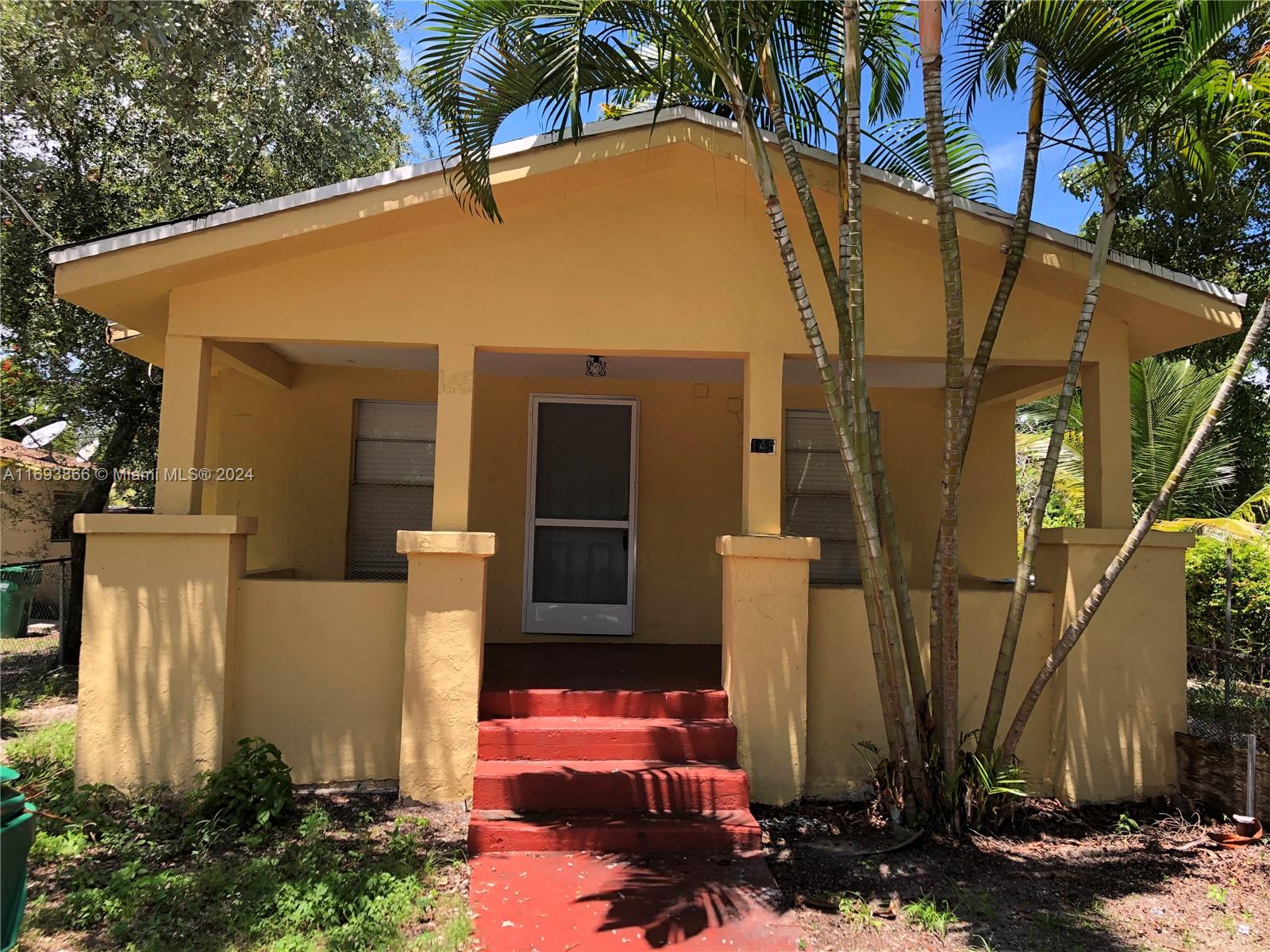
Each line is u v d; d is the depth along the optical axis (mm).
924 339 5840
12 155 8500
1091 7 4594
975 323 5898
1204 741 5559
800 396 8266
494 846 4750
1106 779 5707
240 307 5586
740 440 8211
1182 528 9688
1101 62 4777
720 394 8242
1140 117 5094
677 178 5816
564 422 8141
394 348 6574
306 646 5625
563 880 4438
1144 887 4531
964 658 5855
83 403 10312
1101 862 4840
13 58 6789
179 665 5367
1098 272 5094
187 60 7145
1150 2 4617
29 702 8500
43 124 8852
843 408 4965
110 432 12359
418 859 4633
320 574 7848
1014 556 8297
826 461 8367
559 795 5051
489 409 8062
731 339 5777
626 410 8180
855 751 5723
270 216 5195
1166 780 5750
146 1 6285
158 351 7578
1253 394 11078
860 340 4977
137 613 5363
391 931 3844
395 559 8023
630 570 8039
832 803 5594
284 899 4059
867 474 5000
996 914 4203
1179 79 4922
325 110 10422
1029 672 5867
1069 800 5680
